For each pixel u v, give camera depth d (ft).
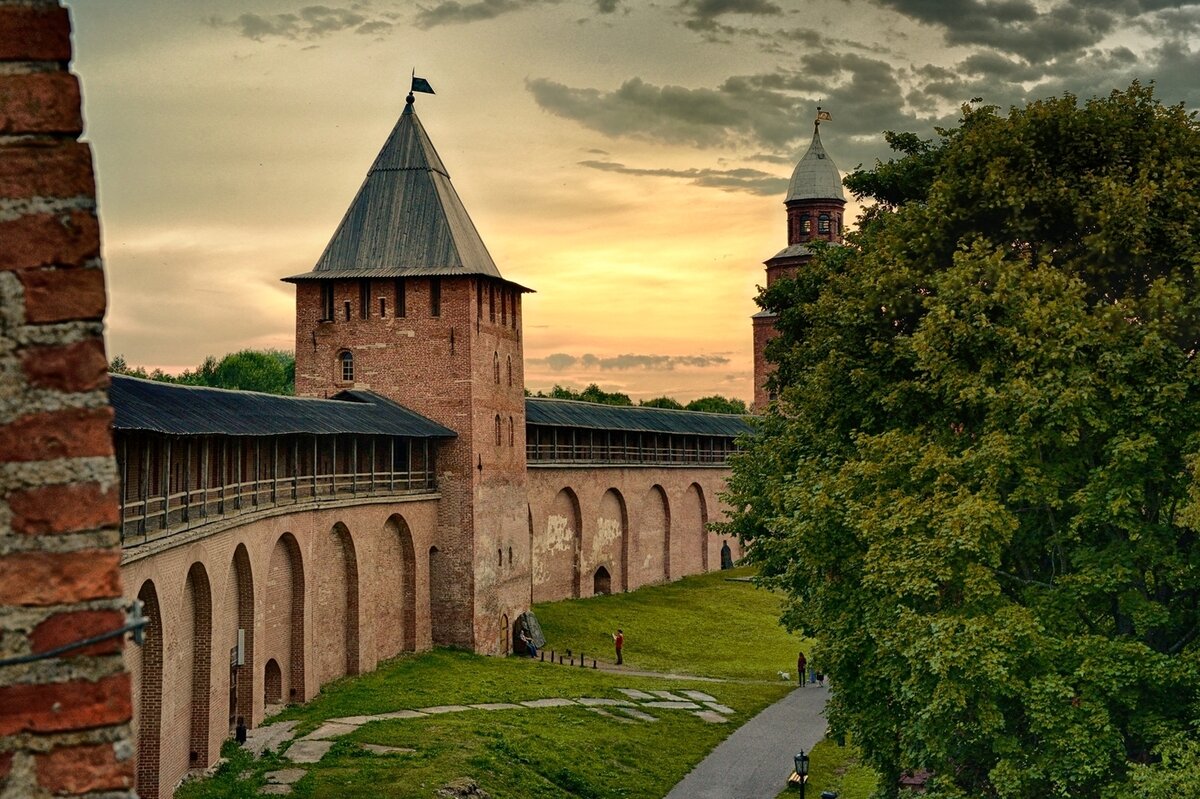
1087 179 83.92
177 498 102.01
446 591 181.16
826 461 97.71
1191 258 75.36
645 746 136.67
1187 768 61.11
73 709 15.28
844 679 87.40
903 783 120.26
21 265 15.23
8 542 15.19
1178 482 73.61
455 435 181.47
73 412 15.38
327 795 100.17
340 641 153.38
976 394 77.15
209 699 106.83
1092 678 68.18
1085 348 76.33
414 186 190.60
